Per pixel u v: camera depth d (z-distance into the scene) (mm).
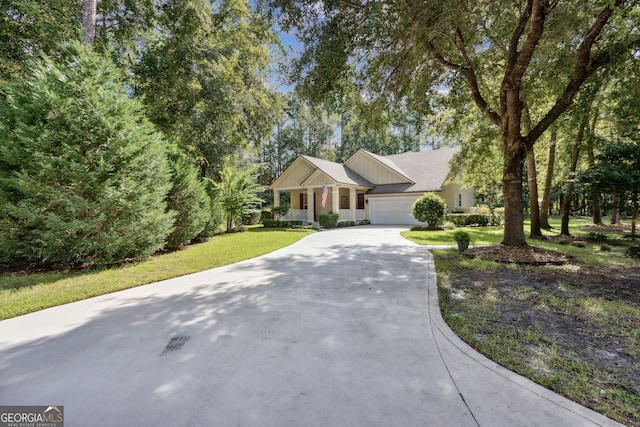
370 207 22000
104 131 6488
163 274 6023
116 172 6750
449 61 8680
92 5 8703
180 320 3582
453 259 7297
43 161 5840
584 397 2111
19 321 3594
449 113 12320
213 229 12836
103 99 6590
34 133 5902
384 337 3082
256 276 5816
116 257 7230
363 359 2643
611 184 9523
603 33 7160
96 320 3605
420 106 9500
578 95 8617
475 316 3645
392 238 12055
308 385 2256
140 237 7297
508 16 7383
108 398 2109
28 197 6086
